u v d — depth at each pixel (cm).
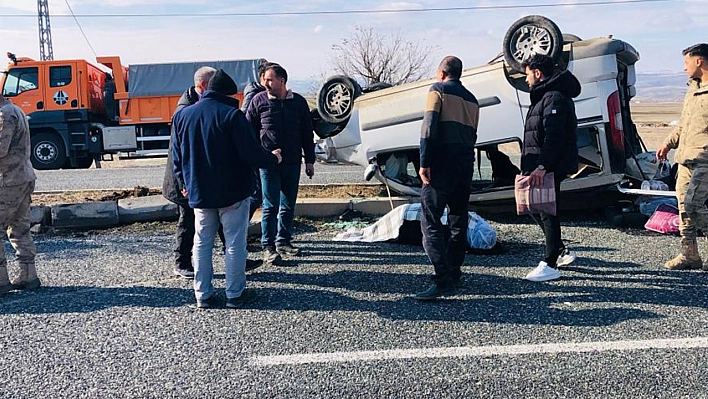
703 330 445
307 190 970
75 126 1786
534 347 418
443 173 500
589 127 741
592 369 386
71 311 493
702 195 562
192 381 375
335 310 491
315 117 852
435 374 381
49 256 659
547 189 537
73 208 776
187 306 504
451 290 520
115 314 486
